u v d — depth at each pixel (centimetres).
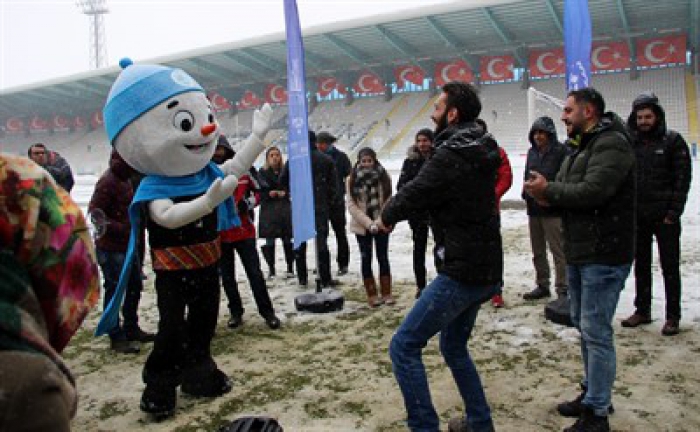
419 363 265
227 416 329
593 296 280
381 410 326
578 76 491
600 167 271
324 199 612
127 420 332
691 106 3017
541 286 545
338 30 3225
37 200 99
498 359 395
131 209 323
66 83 4294
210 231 347
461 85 271
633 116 435
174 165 326
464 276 254
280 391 359
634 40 3294
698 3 2666
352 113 4062
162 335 329
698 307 484
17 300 93
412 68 3978
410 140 3506
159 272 335
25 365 89
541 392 340
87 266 108
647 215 427
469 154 250
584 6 488
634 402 320
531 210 534
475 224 256
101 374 409
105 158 4388
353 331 473
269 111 380
